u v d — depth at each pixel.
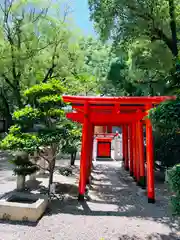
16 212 5.22
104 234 4.68
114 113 8.33
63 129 6.31
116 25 9.90
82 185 7.00
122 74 12.54
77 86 13.47
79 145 8.30
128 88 12.73
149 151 7.06
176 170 3.37
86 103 6.96
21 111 6.18
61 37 14.30
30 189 7.56
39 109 6.21
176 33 10.27
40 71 14.88
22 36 13.84
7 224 4.98
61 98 6.12
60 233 4.66
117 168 13.90
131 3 9.09
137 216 5.73
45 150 7.27
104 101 6.63
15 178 9.39
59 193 7.50
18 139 5.82
